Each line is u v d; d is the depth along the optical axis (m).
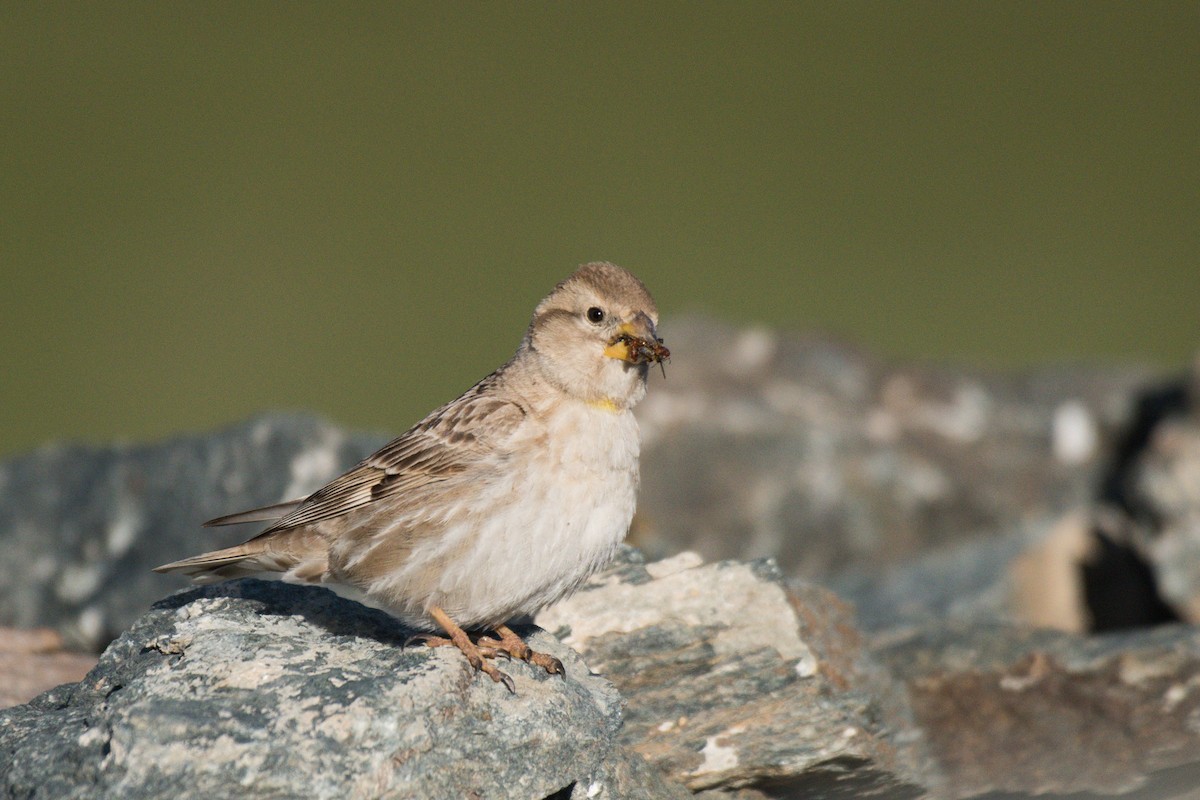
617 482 7.39
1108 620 12.61
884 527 15.16
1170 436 13.36
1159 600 12.48
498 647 7.28
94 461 11.88
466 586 7.19
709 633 8.30
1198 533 12.48
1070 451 16.33
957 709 9.02
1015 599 12.56
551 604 7.48
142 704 6.30
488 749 6.62
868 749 7.74
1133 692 9.00
